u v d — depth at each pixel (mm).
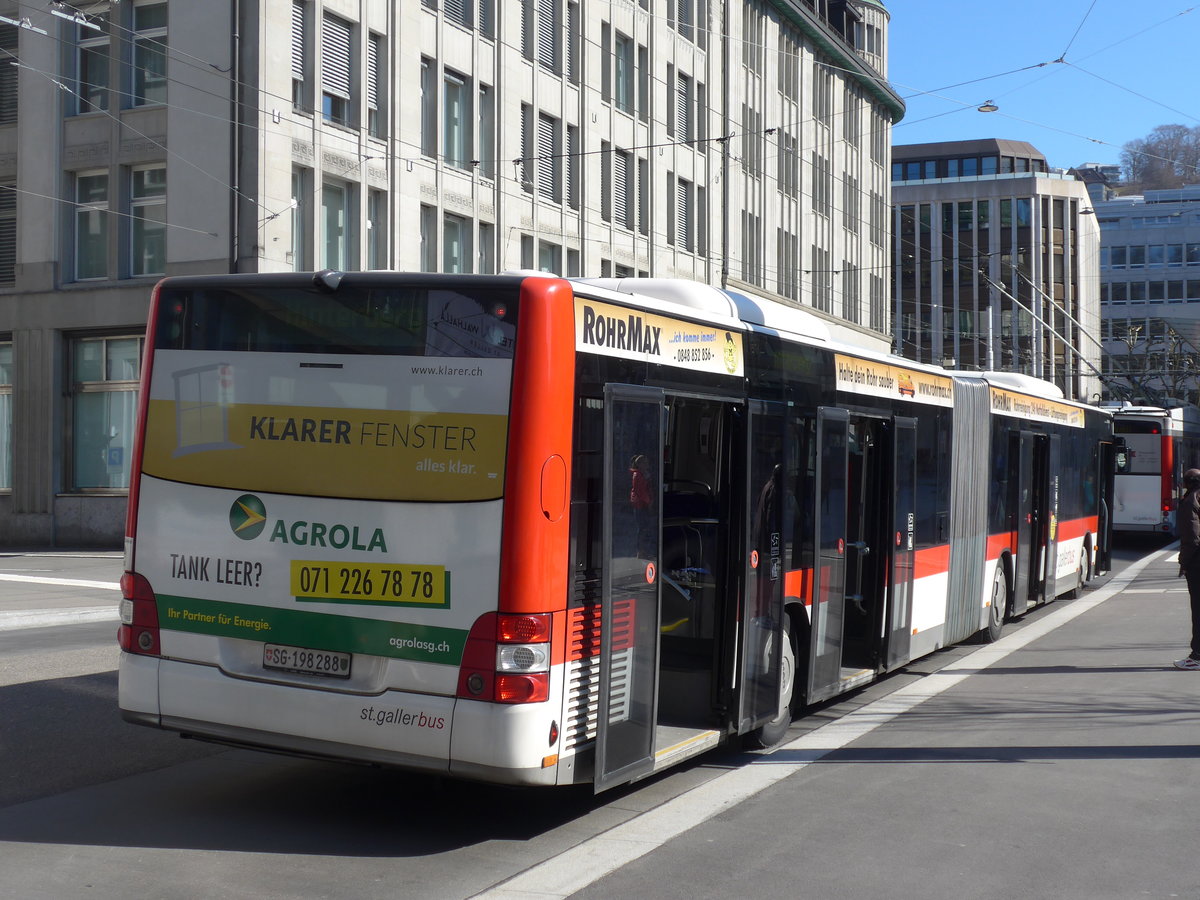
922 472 11711
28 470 31062
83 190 30859
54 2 29984
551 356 6051
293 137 28594
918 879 5797
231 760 7949
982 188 89750
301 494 6371
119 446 30656
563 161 37688
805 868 5934
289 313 6492
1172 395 66125
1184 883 5785
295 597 6352
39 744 8258
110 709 9484
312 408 6402
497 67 34719
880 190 64062
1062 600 19453
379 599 6160
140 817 6609
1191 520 12273
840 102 58188
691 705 7922
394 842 6246
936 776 7855
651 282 7953
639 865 5930
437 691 6008
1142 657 13117
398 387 6227
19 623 15977
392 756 6051
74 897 5332
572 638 6141
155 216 29859
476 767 5891
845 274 59031
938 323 90625
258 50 27828
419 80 32000
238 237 28078
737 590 7844
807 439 8992
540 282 6086
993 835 6551
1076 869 5977
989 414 14211
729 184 46938
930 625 12016
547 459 6012
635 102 41250
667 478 8367
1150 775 7902
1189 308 107562
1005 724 9586
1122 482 31703
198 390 6676
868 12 65812
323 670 6285
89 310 30266
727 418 7934
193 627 6602
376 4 30688
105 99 30297
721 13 46719
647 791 7438
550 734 5984
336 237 30000
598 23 39312
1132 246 109000
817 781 7715
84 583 21406
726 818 6824
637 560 6676
